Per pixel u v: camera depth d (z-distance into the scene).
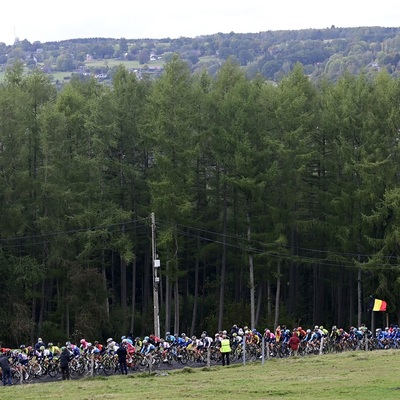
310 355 161.75
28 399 104.69
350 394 97.69
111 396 103.12
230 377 124.50
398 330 182.25
